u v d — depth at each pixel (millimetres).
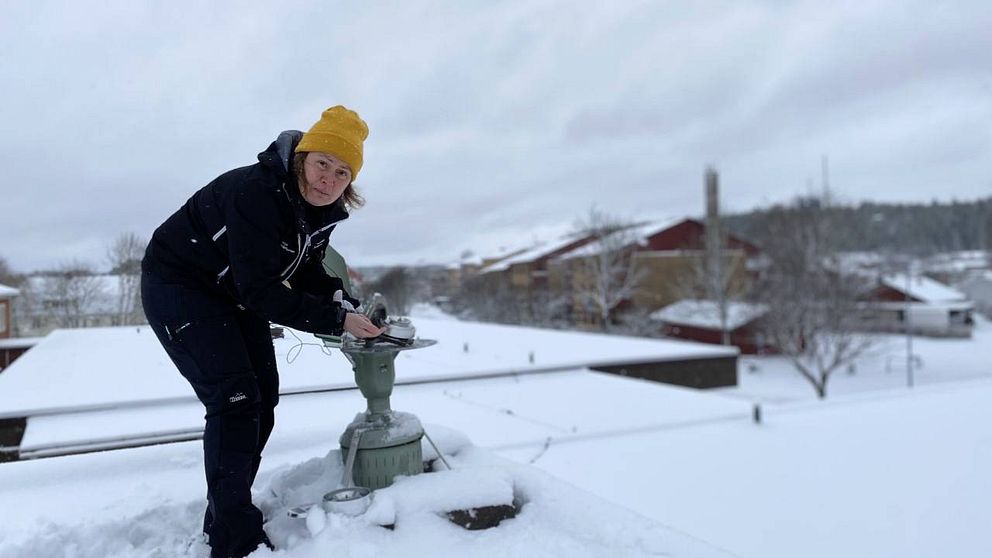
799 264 28578
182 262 1677
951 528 5566
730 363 12430
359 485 2002
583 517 1926
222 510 1619
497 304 26031
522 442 6727
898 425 8969
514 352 10758
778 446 7707
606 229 33188
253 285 1543
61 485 2256
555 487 2119
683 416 8508
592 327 32688
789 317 26984
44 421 4402
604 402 8656
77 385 5059
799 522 5617
